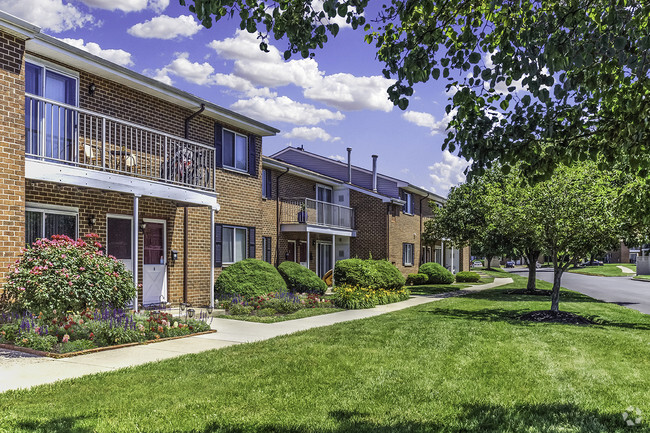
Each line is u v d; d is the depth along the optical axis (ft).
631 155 16.43
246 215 61.11
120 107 44.14
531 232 50.03
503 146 16.29
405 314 49.11
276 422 17.12
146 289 46.68
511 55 15.20
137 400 18.99
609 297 85.05
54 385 20.56
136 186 38.24
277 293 52.60
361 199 96.43
